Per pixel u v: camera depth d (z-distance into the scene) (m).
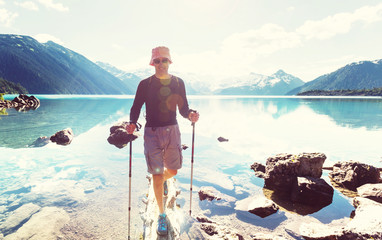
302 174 5.71
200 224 4.04
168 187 5.05
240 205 4.84
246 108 35.25
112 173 6.36
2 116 20.39
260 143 10.56
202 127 15.29
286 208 4.79
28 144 9.60
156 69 3.30
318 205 4.93
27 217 4.05
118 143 10.29
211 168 7.07
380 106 40.50
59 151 8.64
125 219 4.08
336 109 33.75
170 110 3.37
